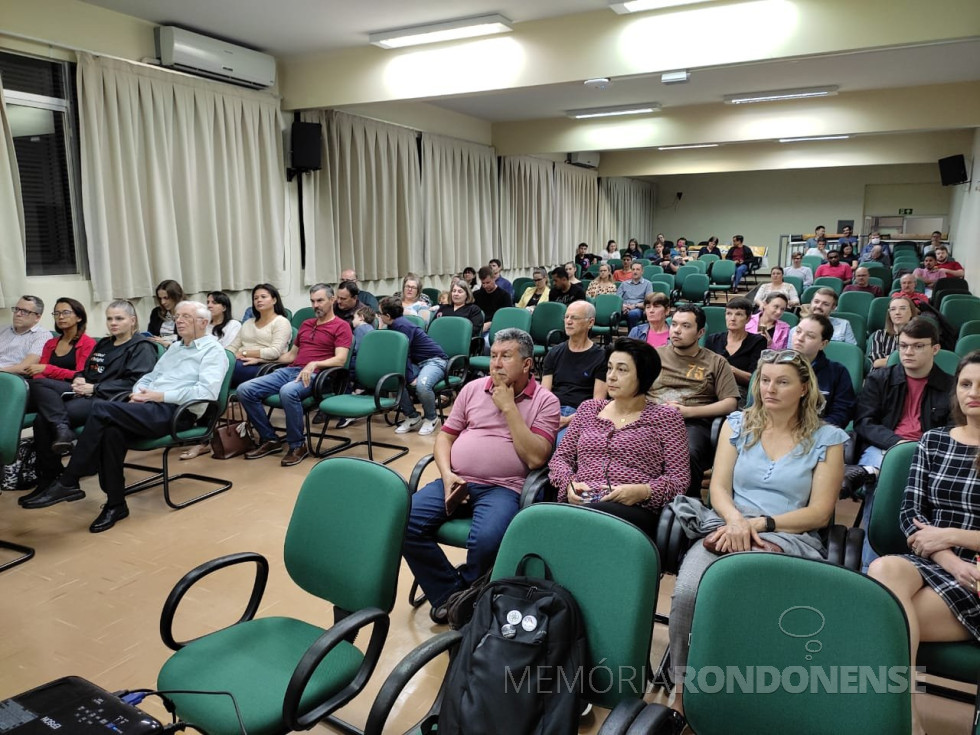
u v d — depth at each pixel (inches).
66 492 135.5
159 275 200.7
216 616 94.3
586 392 135.2
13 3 164.6
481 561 83.4
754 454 81.7
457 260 346.9
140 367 146.3
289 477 151.3
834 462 77.3
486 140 367.6
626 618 53.0
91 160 182.4
